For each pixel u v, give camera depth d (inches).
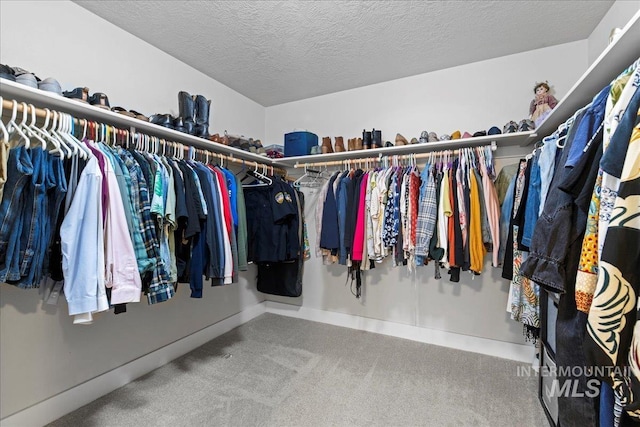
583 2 64.3
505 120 86.2
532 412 60.2
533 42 79.7
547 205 37.9
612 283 25.5
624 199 25.5
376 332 102.4
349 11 67.4
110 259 49.7
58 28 61.4
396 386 69.7
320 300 113.2
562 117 60.6
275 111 124.7
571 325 36.0
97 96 56.9
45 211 44.9
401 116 100.4
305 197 116.0
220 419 58.9
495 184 83.4
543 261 35.9
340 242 91.6
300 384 70.7
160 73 82.8
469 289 89.6
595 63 40.3
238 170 104.8
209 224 68.1
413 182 82.8
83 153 49.1
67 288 45.1
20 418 54.2
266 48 82.7
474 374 75.2
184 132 74.1
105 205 49.9
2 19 53.8
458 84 92.2
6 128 45.3
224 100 105.3
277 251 93.3
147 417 59.5
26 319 55.4
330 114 113.3
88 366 64.4
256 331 103.4
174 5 65.1
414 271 96.8
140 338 75.0
